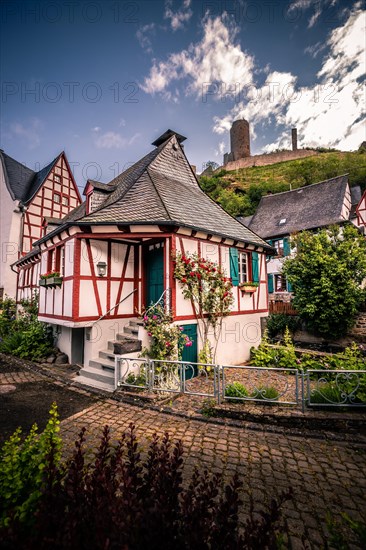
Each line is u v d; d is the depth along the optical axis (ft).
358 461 11.24
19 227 61.46
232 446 12.19
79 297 22.25
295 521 8.09
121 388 18.61
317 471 10.52
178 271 21.20
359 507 8.68
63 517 4.42
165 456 5.77
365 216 68.18
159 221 20.43
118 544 3.91
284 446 12.28
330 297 34.24
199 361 22.09
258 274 31.27
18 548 3.94
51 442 6.46
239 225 33.76
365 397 14.64
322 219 63.82
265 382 21.61
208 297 23.38
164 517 4.51
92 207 30.07
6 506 5.59
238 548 4.26
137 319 25.46
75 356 26.40
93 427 13.78
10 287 60.49
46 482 5.29
